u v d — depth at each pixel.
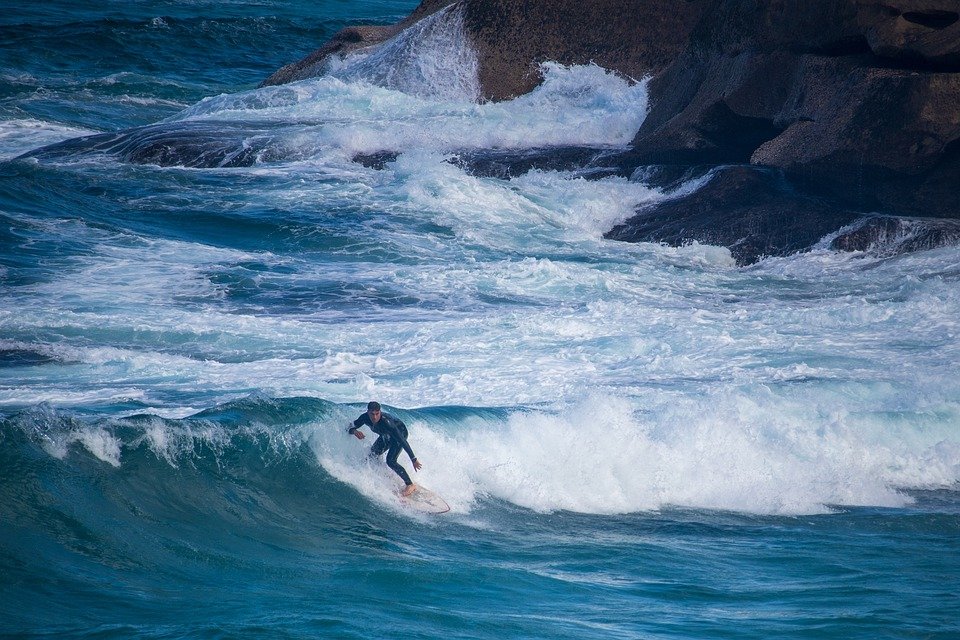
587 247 93.88
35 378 56.12
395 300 76.06
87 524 36.34
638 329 70.06
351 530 40.97
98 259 80.31
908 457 51.94
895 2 97.56
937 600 36.00
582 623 32.59
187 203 96.81
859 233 91.31
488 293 78.94
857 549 42.53
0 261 76.94
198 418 43.47
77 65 194.00
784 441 51.41
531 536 42.62
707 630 32.41
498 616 32.75
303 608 32.00
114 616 30.31
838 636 32.09
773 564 40.34
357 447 45.06
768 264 90.75
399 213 98.19
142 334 64.62
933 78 90.25
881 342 67.81
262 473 42.47
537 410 51.25
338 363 61.28
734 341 67.62
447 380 58.44
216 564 36.12
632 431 49.88
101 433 40.31
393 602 33.50
